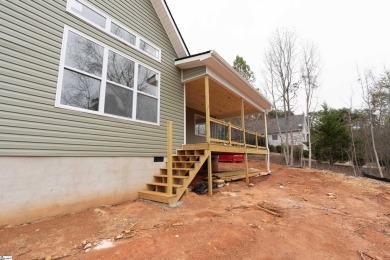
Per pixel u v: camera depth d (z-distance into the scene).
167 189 4.89
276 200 5.55
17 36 3.44
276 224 3.68
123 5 5.62
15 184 3.28
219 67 7.06
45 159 3.66
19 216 3.29
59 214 3.79
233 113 13.16
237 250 2.63
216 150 6.43
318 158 21.09
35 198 3.49
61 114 3.94
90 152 4.38
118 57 5.30
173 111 6.95
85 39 4.55
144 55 6.11
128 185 5.16
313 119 26.14
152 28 6.58
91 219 3.68
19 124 3.36
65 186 3.91
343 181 9.06
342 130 19.64
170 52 7.19
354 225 3.87
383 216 4.62
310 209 4.77
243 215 4.07
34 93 3.58
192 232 3.11
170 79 7.00
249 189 7.10
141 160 5.59
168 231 3.16
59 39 4.04
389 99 17.67
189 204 4.81
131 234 3.05
